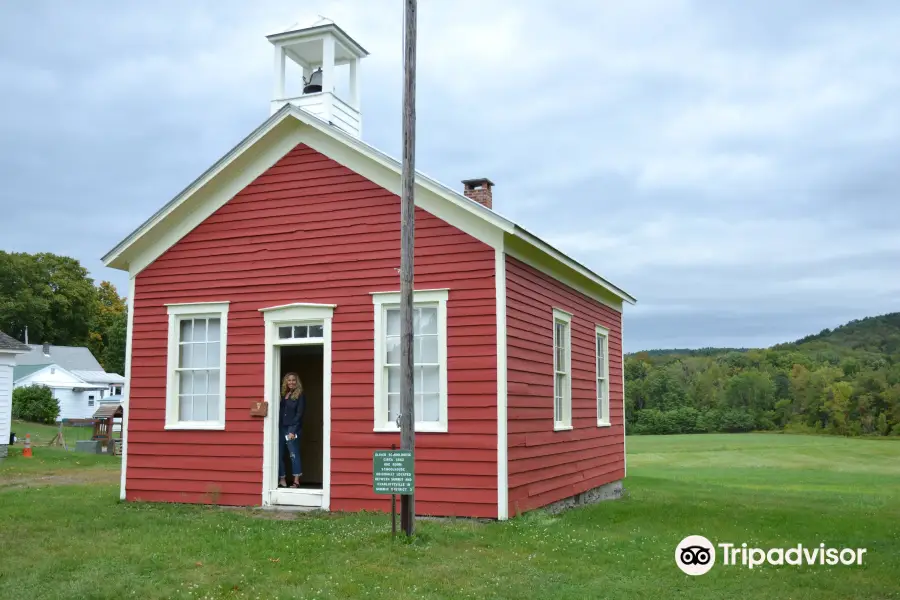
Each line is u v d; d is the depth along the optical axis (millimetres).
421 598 8375
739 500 19016
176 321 15094
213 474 14469
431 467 12930
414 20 11172
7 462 25781
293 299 14211
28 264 77188
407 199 10945
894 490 26484
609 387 19703
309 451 16969
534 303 14391
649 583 9234
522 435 13391
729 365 84562
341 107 15406
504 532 11578
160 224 15156
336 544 10609
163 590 8727
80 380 61938
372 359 13586
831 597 8797
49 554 10227
